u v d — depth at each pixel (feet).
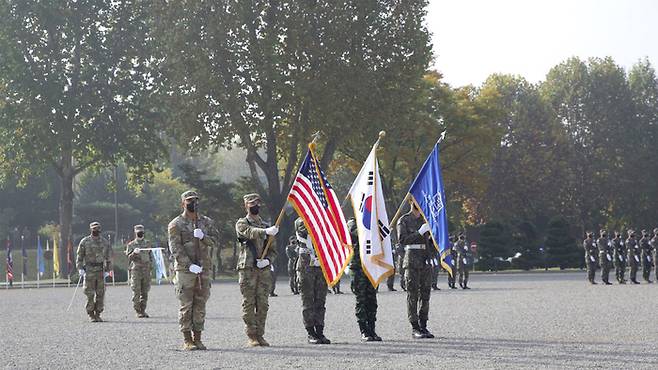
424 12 342.03
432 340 91.20
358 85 320.50
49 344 95.91
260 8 322.14
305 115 331.98
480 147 433.89
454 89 436.76
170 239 88.33
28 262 473.67
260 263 89.66
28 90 364.17
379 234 92.22
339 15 319.88
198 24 319.06
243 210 391.45
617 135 537.65
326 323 118.62
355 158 409.28
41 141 371.35
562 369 66.44
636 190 534.37
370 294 93.20
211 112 319.68
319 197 90.12
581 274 335.47
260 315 90.12
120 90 385.91
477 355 76.43
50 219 596.29
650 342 85.25
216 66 320.91
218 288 267.80
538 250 421.18
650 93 581.94
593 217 536.42
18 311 166.09
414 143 418.10
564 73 552.82
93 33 376.27
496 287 228.02
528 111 529.86
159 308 166.30
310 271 91.50
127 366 73.82
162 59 349.41
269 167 357.82
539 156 520.83
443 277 318.24
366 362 73.00
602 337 90.74
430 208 94.89
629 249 241.76
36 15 368.07
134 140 394.11
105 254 135.03
